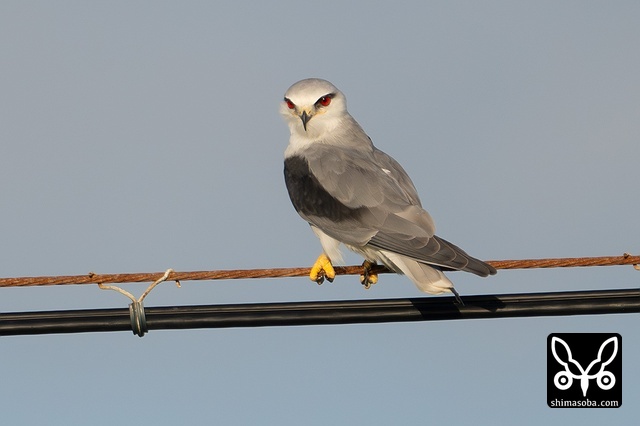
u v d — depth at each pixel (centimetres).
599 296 989
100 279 1008
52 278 1007
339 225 1171
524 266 1030
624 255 1016
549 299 992
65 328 995
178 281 1017
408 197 1223
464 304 1001
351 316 992
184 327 1004
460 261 1016
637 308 982
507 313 996
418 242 1078
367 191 1175
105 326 998
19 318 990
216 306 998
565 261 1023
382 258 1145
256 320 993
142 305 1000
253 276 1020
